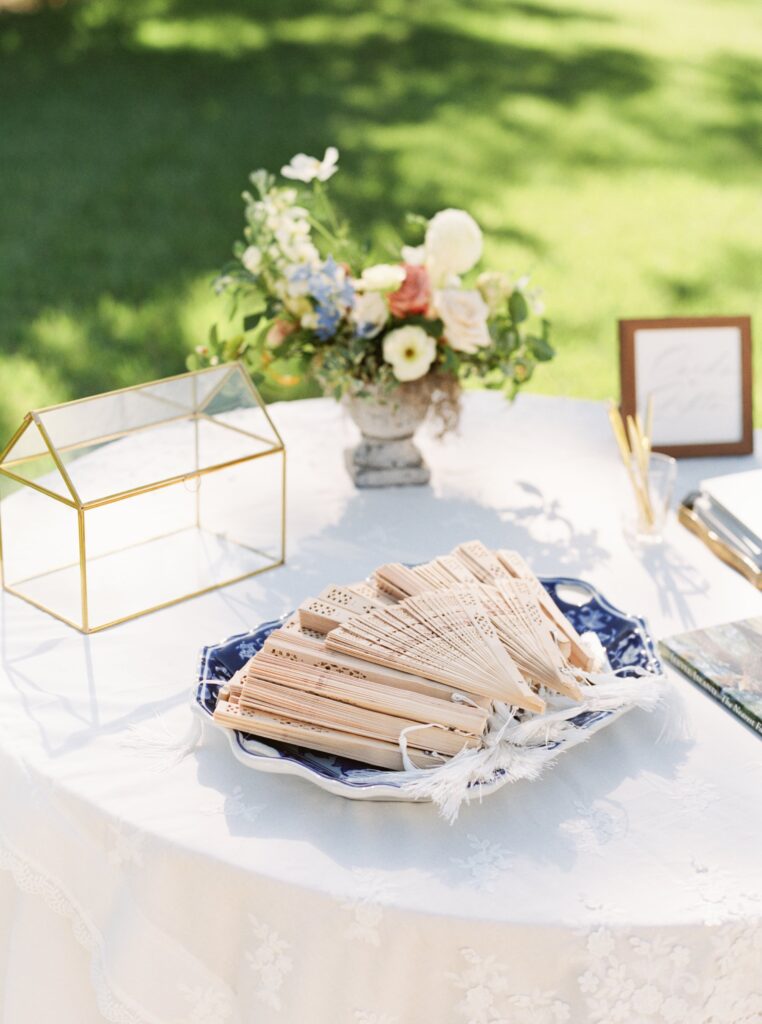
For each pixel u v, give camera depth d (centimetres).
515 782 129
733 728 139
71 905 128
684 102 763
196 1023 123
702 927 113
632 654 144
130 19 842
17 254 545
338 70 780
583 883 116
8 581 162
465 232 178
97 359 472
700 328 207
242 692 128
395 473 193
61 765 129
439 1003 116
